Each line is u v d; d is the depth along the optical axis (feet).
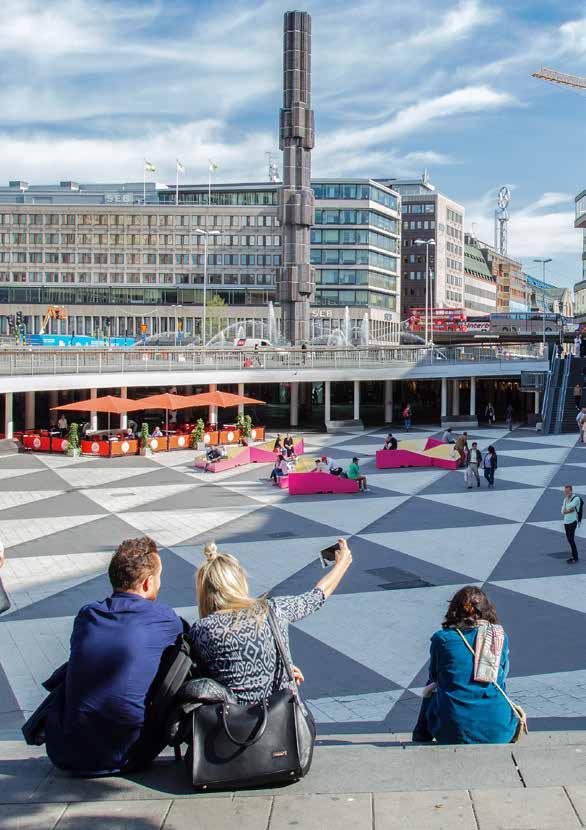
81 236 438.40
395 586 62.80
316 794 15.40
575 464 126.11
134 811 14.83
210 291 434.71
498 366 195.21
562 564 68.69
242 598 16.38
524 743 19.20
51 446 152.46
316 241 428.15
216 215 433.48
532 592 60.70
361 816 14.60
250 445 155.43
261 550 75.87
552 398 179.93
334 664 46.78
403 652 48.55
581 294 367.45
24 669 46.42
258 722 15.11
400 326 472.03
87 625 16.15
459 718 18.83
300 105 246.68
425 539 79.20
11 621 55.57
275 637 16.08
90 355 164.14
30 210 438.40
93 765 16.11
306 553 74.33
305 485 107.14
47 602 60.13
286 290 251.39
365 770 16.49
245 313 430.20
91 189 592.60
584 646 49.06
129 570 16.71
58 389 158.51
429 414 239.09
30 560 73.00
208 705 15.39
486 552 73.51
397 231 466.29
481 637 19.51
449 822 14.39
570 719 38.14
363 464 134.41
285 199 249.34
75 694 15.87
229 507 98.58
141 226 435.94
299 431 191.31
